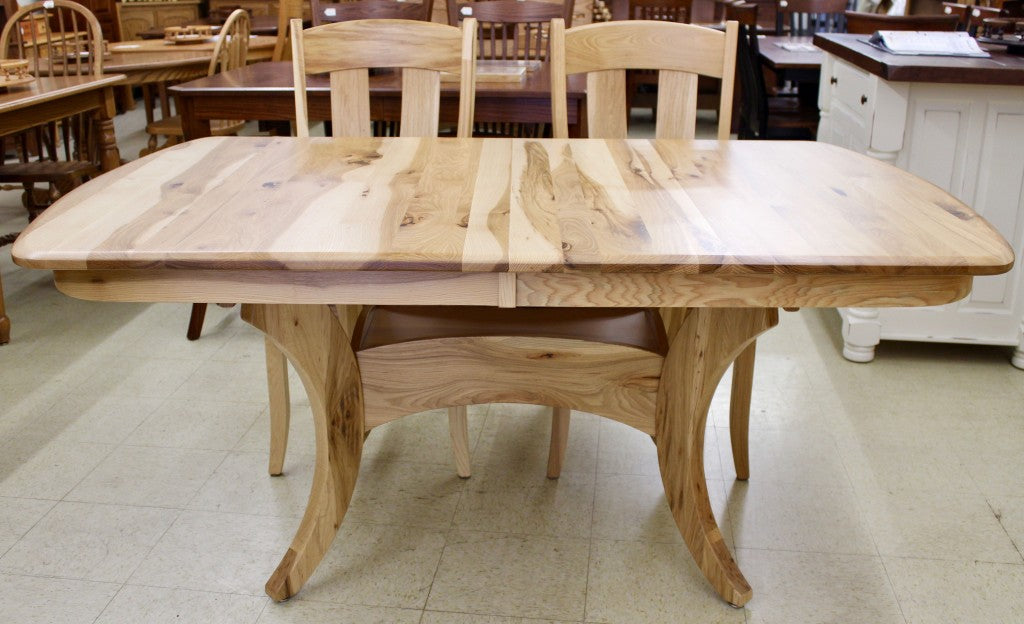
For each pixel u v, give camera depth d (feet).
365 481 6.30
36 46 11.52
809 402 7.38
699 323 4.58
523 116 8.75
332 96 6.84
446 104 8.78
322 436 4.91
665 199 4.49
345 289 3.87
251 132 18.39
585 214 4.22
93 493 6.16
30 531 5.74
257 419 7.19
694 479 5.06
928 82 7.17
